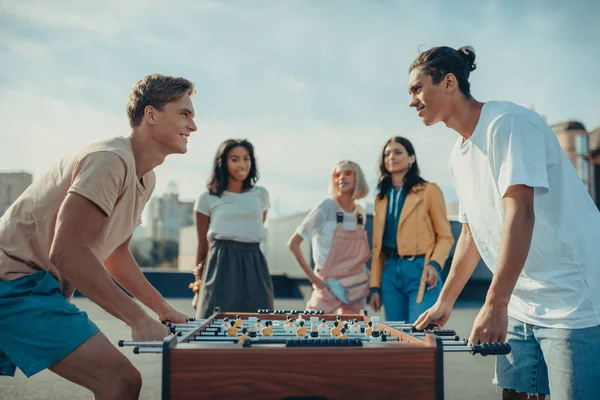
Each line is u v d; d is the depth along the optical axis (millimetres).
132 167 2324
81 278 2137
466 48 2508
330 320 3193
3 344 2201
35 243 2293
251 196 4035
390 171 4184
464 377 4836
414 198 4094
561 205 2266
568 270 2250
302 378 1844
